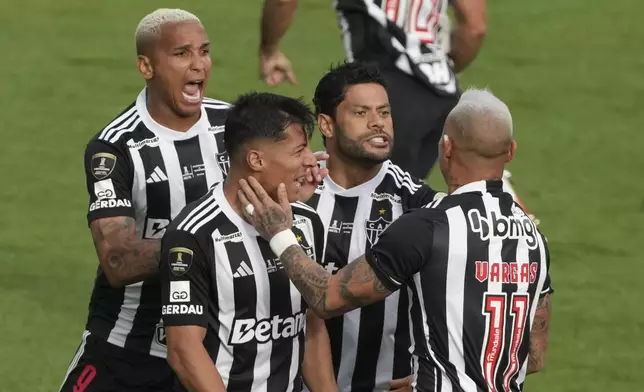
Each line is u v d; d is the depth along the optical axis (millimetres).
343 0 24359
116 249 17219
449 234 15117
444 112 24406
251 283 15344
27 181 36312
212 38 50969
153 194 17797
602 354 26203
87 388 18562
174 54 17359
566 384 24781
